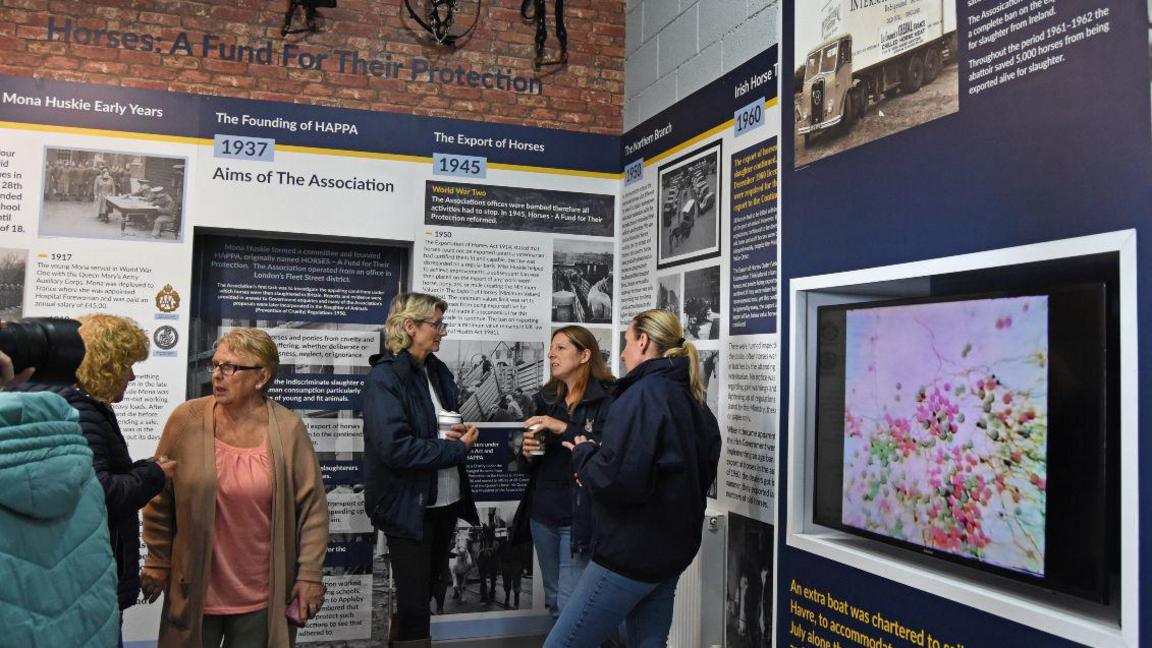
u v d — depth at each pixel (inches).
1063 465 79.8
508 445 186.1
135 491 93.8
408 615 132.0
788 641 123.4
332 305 185.0
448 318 183.5
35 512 44.1
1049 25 84.2
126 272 163.3
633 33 195.5
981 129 92.3
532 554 186.7
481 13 191.6
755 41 143.5
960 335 92.6
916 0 102.8
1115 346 77.7
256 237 179.5
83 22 165.5
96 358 92.7
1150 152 73.8
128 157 164.7
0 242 156.8
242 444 112.0
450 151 185.5
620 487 100.2
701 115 161.5
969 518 90.5
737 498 142.7
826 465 115.6
